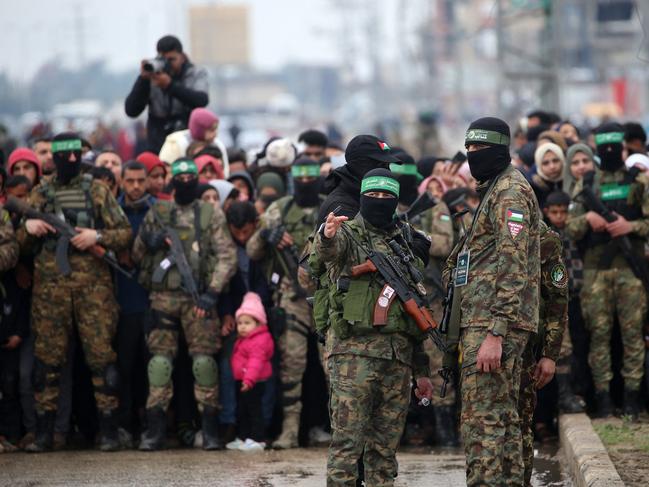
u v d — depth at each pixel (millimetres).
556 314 18734
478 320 17281
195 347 25141
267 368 25391
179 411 26031
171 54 31641
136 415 26594
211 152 29469
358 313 17766
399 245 18297
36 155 27906
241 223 25688
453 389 25391
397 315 17922
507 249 17031
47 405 24938
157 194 27609
